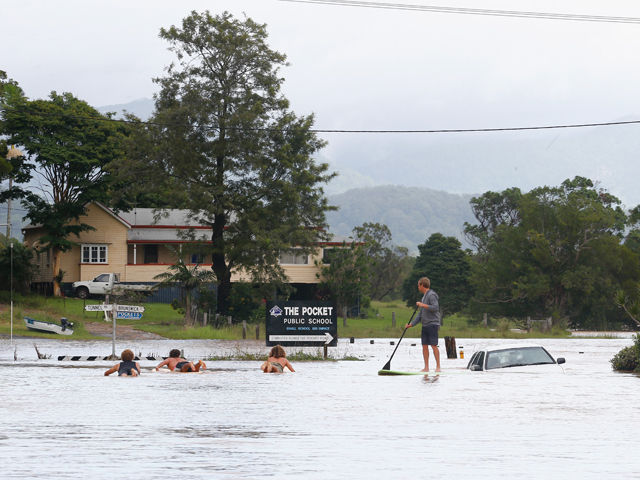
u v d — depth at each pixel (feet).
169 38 403.75
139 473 46.57
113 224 530.27
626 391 98.63
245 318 427.74
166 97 414.41
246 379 118.42
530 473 47.01
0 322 331.77
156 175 399.44
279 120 414.41
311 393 96.58
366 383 110.63
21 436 61.36
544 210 513.86
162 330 353.72
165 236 549.95
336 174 433.89
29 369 138.31
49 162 476.95
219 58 401.49
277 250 405.18
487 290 519.19
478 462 50.67
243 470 47.57
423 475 46.26
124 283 529.45
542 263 500.33
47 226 494.59
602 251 495.41
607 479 45.29
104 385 106.93
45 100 499.10
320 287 493.36
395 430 65.21
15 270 457.27
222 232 426.10
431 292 133.08
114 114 525.75
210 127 390.21
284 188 398.21
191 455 52.90
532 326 432.25
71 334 313.32
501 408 80.79
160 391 98.89
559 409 79.87
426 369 132.67
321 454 53.52
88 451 54.34
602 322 510.58
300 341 192.65
